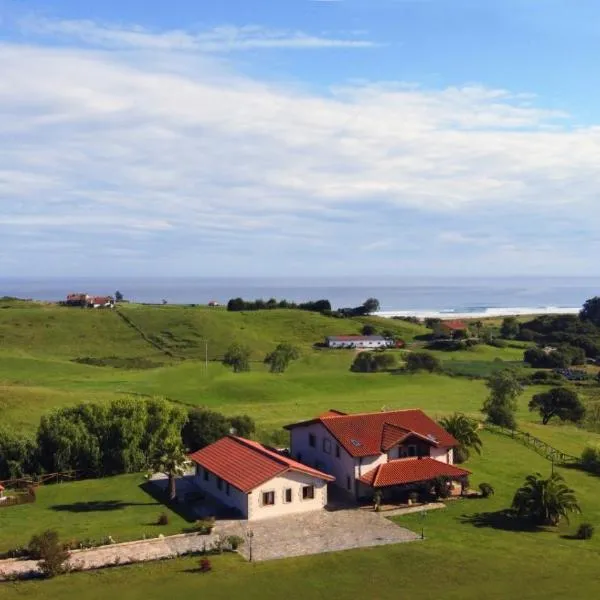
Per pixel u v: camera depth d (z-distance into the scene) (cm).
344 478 5953
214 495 5866
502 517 5419
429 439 6100
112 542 4662
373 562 4419
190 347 19162
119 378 12462
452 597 3891
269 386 11375
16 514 5409
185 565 4319
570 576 4238
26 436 6688
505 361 18700
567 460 7262
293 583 4062
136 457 6681
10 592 3866
